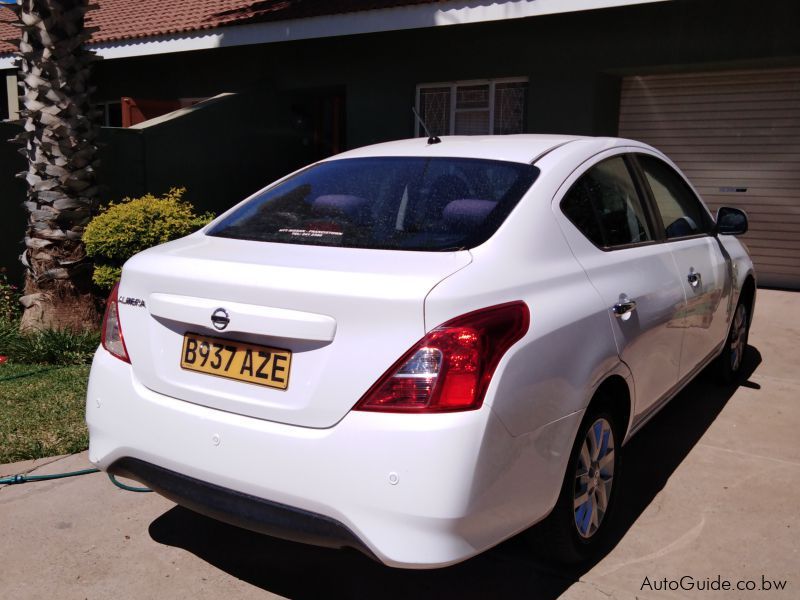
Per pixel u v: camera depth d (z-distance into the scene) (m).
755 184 9.27
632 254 3.59
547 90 9.74
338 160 3.83
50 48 6.34
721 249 4.82
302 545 3.41
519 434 2.59
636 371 3.41
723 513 3.68
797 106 8.87
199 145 10.48
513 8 8.79
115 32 12.70
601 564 3.24
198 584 3.10
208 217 7.11
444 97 10.77
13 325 6.83
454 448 2.39
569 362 2.84
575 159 3.48
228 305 2.70
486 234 2.91
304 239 3.13
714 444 4.52
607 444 3.31
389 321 2.47
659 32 8.84
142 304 2.96
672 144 9.76
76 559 3.27
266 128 11.89
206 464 2.72
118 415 2.97
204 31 11.34
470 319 2.51
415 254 2.83
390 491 2.40
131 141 9.46
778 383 5.65
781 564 3.24
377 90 11.24
